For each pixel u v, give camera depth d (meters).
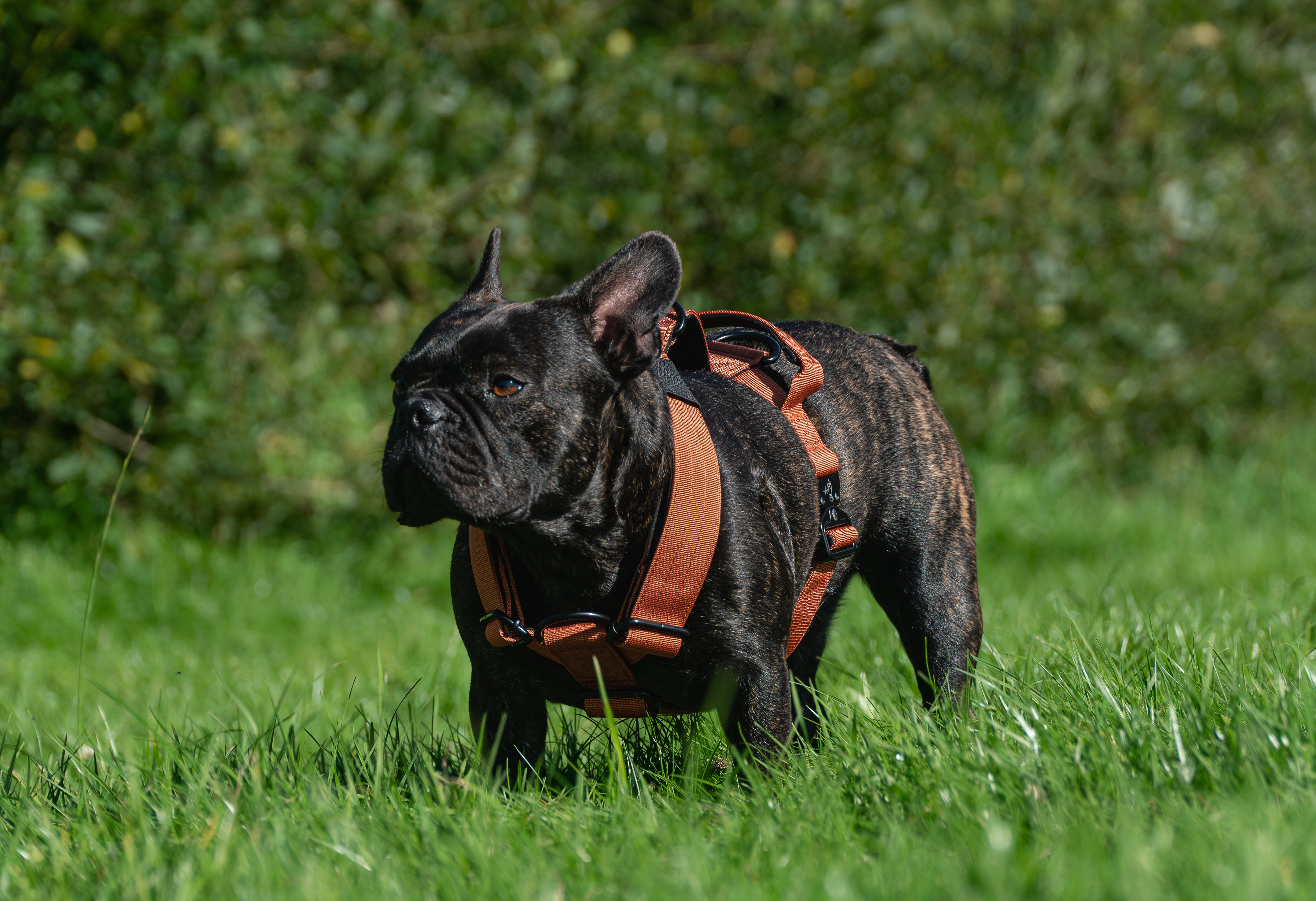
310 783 3.88
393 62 11.16
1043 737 3.73
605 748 4.53
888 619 5.75
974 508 5.29
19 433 10.18
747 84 12.37
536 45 11.42
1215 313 14.24
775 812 3.52
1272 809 3.10
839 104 12.21
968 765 3.58
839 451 4.84
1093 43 13.59
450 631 8.02
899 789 3.57
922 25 12.32
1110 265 13.70
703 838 3.41
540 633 4.02
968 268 12.62
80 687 4.95
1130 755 3.59
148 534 10.24
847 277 12.52
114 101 10.36
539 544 3.99
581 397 3.88
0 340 9.58
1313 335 14.70
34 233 9.78
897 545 5.04
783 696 4.10
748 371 4.87
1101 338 13.80
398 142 11.27
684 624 3.98
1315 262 14.82
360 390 11.34
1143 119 13.68
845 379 5.08
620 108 11.98
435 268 11.90
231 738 5.31
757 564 4.06
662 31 12.80
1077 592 8.27
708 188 12.00
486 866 3.20
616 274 3.96
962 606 5.05
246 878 3.21
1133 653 4.77
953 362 12.73
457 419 3.73
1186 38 14.05
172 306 10.52
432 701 5.61
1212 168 14.38
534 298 11.93
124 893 3.22
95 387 10.16
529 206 12.09
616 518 3.98
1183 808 3.19
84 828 3.72
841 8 12.43
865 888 2.92
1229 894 2.67
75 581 9.48
